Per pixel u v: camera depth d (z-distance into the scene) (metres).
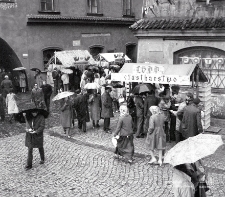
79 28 24.27
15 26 21.42
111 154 10.40
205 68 14.36
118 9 26.25
